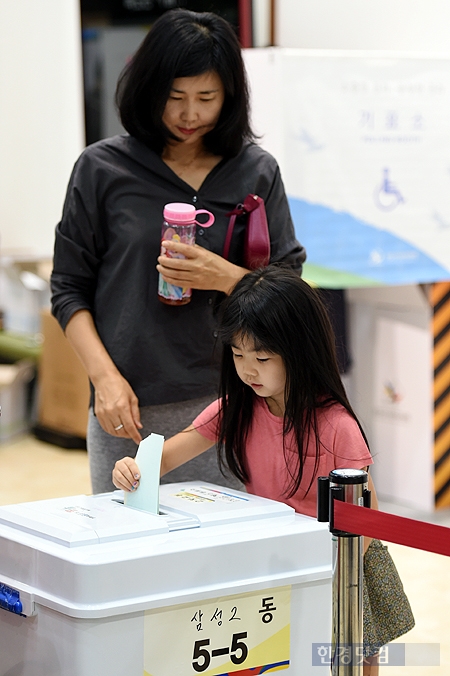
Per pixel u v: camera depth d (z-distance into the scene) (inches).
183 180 94.4
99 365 92.1
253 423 83.4
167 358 93.7
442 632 128.5
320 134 159.2
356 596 65.9
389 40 178.1
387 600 83.5
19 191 165.0
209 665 66.1
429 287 175.9
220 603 66.0
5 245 165.5
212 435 85.6
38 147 165.3
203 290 94.0
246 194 96.7
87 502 74.9
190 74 87.5
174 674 64.6
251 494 81.0
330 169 160.7
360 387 190.4
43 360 235.9
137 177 93.5
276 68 154.8
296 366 76.4
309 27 174.4
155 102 89.7
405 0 177.8
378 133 162.7
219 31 89.4
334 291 175.2
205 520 70.0
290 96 156.1
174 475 95.0
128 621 62.4
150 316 93.4
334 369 79.3
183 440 86.1
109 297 94.2
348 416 79.0
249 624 67.6
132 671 62.9
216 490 79.7
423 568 153.3
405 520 62.3
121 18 182.9
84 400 225.1
